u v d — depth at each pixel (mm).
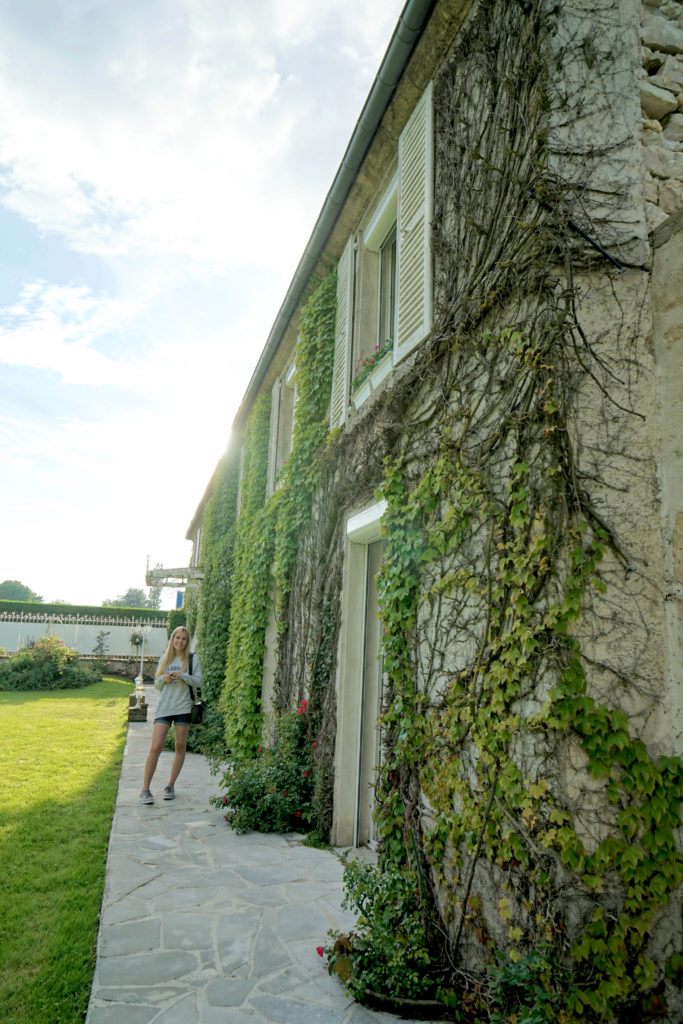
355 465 5125
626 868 2189
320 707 5527
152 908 3428
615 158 2729
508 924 2398
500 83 3146
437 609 3305
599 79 2787
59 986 2535
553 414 2473
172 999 2504
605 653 2342
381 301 5582
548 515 2424
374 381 5031
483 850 2582
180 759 6027
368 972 2594
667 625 2432
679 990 2174
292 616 6973
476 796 2713
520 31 2988
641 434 2549
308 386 6766
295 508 6902
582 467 2465
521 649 2453
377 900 2988
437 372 3568
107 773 6812
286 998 2547
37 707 12859
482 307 2998
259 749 6395
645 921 2174
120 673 22594
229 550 11812
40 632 22453
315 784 5199
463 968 2668
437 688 3211
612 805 2248
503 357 2842
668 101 3072
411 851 3312
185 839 4750
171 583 20078
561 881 2178
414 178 4230
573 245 2604
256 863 4262
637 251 2664
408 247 4242
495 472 2820
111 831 4832
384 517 3982
